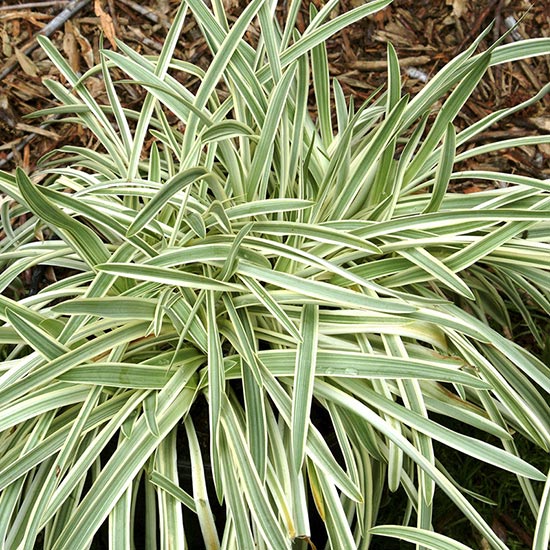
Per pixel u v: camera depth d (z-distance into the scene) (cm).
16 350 87
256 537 77
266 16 85
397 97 85
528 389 82
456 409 79
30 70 111
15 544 76
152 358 79
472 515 75
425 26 115
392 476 77
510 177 85
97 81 111
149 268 76
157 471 76
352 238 78
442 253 84
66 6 113
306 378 75
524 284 86
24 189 72
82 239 77
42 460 75
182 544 74
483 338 77
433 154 88
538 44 85
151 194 83
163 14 114
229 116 109
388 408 77
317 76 88
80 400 77
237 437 76
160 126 96
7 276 83
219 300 82
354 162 87
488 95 112
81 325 78
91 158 93
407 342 84
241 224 83
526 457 95
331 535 75
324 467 76
